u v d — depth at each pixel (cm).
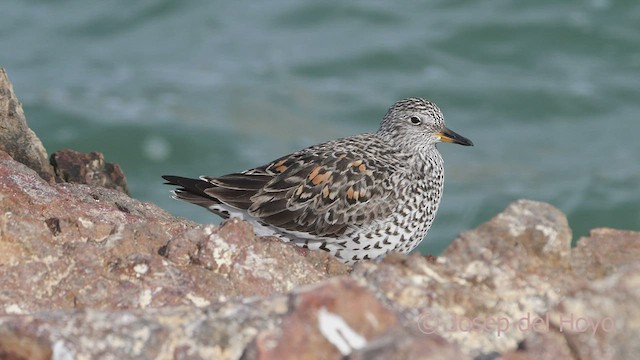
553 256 1091
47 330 930
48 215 1220
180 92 3947
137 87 3953
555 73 4081
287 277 1138
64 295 1088
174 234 1251
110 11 4538
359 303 922
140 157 3578
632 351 916
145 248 1187
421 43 4259
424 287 1020
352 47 4244
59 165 1566
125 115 3759
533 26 4362
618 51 4238
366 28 4403
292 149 3581
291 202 1449
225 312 966
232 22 4497
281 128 3716
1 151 1376
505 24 4381
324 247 1470
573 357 934
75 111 3781
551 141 3659
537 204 1123
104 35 4394
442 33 4334
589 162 3509
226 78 4038
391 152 1532
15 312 1059
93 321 945
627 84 3994
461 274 1059
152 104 3853
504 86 3969
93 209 1254
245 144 3603
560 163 3503
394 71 4106
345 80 4022
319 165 1470
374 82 4019
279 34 4378
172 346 936
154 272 1112
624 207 3228
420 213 1502
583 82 4012
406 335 884
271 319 952
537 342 938
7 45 4275
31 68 4094
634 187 3306
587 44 4288
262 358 884
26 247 1155
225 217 1473
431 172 1538
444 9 4550
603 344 923
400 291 1013
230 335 940
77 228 1212
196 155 3575
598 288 956
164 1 4581
